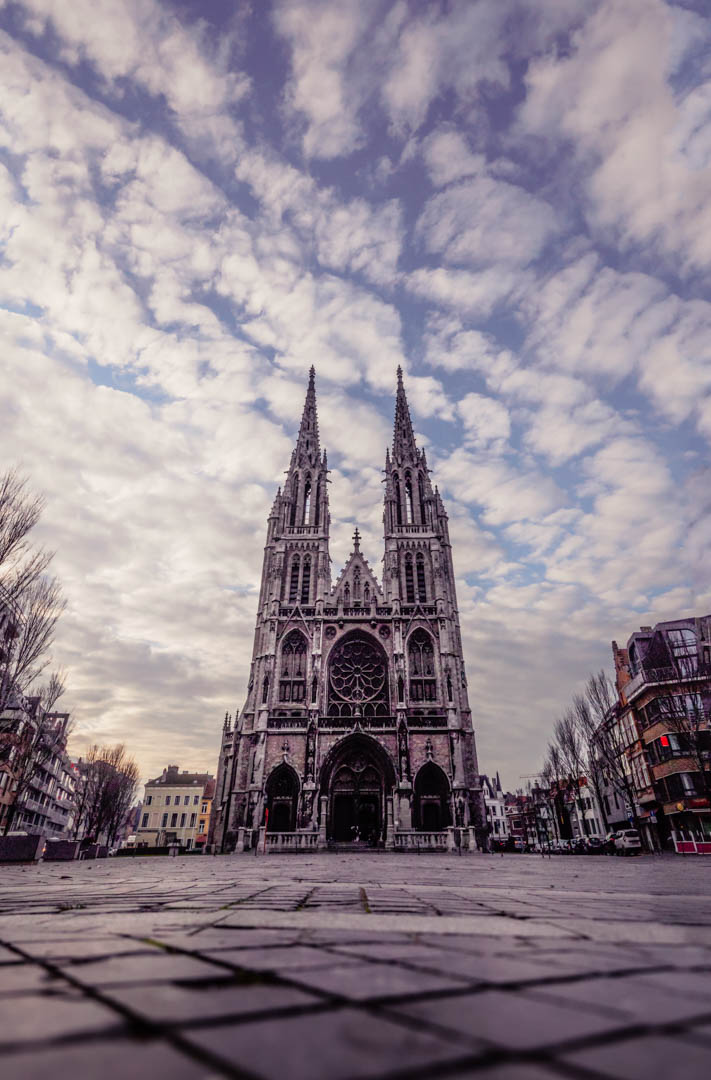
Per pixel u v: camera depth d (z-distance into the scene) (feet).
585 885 37.22
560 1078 4.27
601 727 184.96
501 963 9.90
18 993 7.34
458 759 190.08
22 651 92.27
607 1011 6.77
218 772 235.20
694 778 150.20
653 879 45.75
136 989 7.64
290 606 222.69
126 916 16.97
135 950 10.84
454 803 182.09
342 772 195.42
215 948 11.14
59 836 328.49
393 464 264.31
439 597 221.87
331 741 194.18
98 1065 4.48
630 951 11.35
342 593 227.20
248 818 182.09
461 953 10.94
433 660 213.05
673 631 155.63
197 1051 4.99
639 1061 4.82
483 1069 4.56
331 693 208.13
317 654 210.38
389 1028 5.97
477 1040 5.50
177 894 26.81
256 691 204.64
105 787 220.43
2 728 126.62
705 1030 5.97
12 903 22.36
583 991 7.82
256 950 10.99
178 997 7.25
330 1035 5.64
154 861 108.88
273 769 191.21
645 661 163.43
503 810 456.04
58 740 148.77
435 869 64.54
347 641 217.97
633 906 22.47
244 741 200.44
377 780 193.98
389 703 205.87
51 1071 4.24
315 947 11.46
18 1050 4.89
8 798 202.08
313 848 168.04
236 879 41.19
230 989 7.76
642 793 179.83
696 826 149.69
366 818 189.37
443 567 242.99
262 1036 5.56
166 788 437.99
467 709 208.23
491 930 14.53
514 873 55.83
